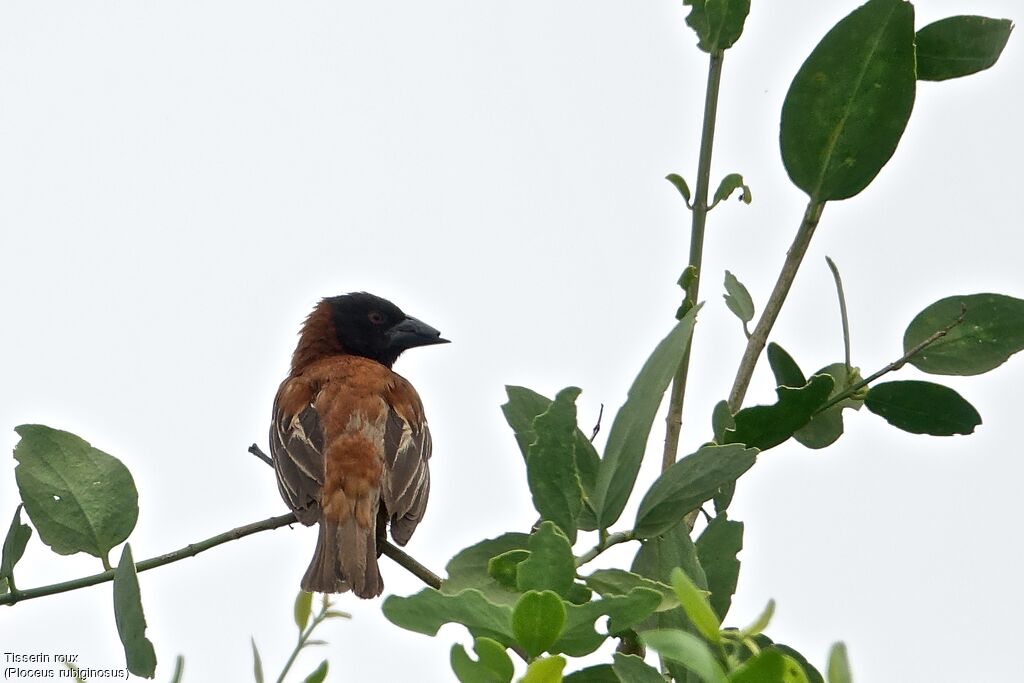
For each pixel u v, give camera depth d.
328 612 6.39
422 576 8.75
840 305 8.16
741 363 7.90
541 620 5.22
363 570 10.38
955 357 7.99
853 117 7.73
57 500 7.68
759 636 6.96
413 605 5.36
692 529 7.91
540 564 5.58
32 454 7.74
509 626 5.33
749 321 8.55
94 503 7.74
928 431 8.12
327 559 10.41
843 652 4.43
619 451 6.71
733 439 7.35
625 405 6.82
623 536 6.66
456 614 5.35
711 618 4.73
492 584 6.33
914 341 8.08
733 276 8.73
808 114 7.78
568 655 5.39
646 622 6.47
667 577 6.63
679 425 7.75
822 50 7.72
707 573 7.05
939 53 8.43
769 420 7.29
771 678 4.51
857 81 7.71
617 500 6.63
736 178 7.70
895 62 7.66
